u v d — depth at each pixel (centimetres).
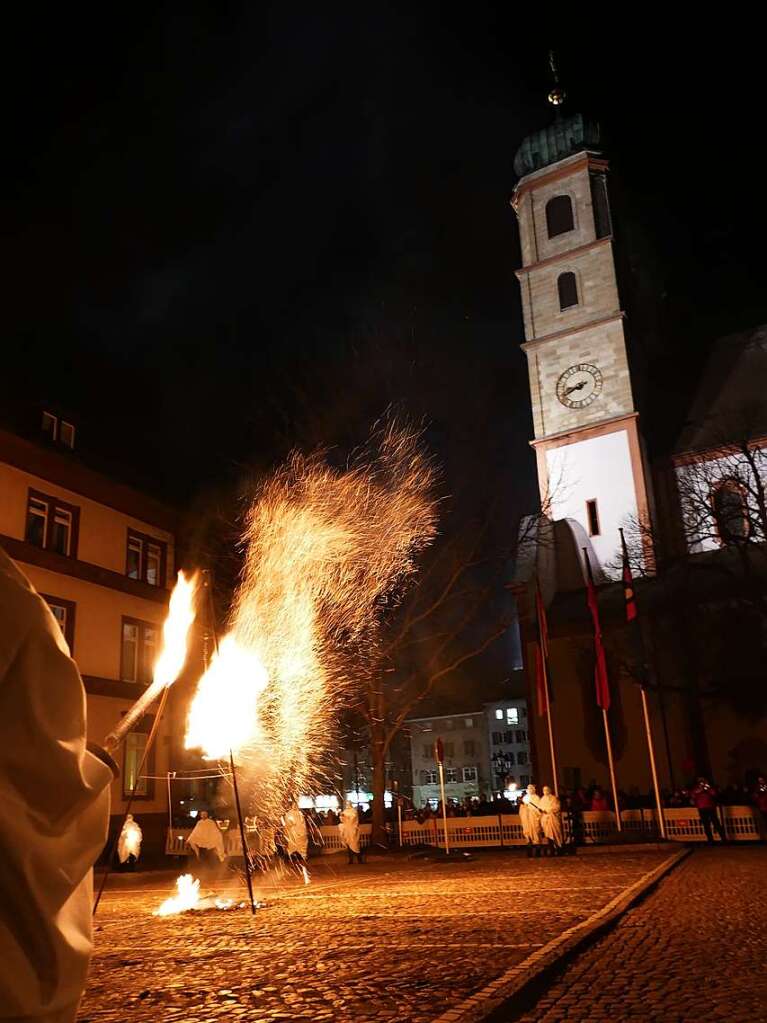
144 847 3005
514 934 1003
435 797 10056
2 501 2722
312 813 3328
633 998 673
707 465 4412
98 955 999
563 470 4831
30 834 157
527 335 5147
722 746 3744
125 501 3266
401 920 1192
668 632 3966
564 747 3994
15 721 159
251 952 977
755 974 746
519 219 5394
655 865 1950
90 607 2995
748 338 5331
